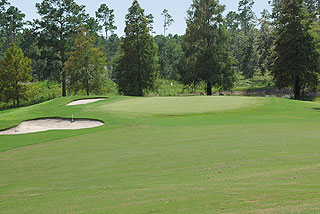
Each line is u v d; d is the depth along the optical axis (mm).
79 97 38938
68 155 11422
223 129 15773
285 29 44688
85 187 6699
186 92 62719
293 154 8625
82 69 51344
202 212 4301
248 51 80625
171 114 23812
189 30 53031
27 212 5141
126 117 23438
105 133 17438
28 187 7234
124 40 54344
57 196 6121
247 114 23484
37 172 8977
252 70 79000
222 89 57625
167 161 8891
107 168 8641
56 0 56312
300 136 12219
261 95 53875
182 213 4328
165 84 78562
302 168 6879
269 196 4879
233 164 7848
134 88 54125
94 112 27109
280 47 44656
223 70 52344
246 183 5902
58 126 22734
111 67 89875
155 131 16641
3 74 46688
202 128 16625
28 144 15727
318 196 4707
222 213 4191
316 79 43312
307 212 3984
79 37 52312
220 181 6230
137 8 53812
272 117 21781
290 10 44094
